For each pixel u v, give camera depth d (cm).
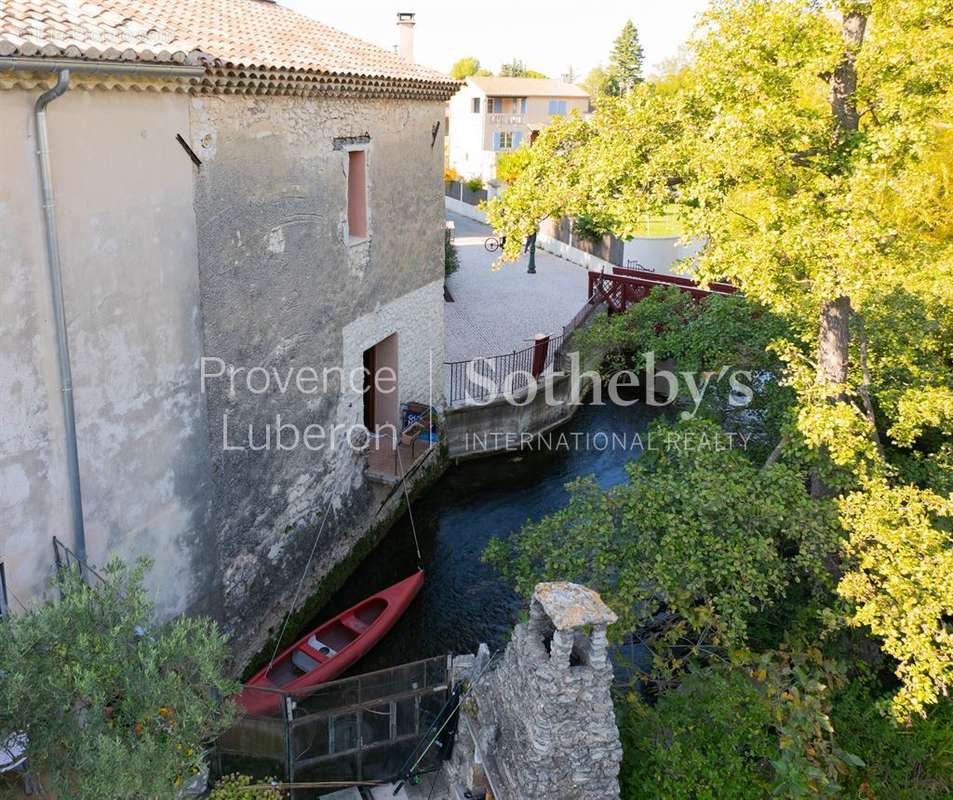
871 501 1005
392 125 1605
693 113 1113
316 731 1048
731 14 1045
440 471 2027
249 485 1291
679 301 1614
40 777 774
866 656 1158
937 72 984
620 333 1630
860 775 954
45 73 811
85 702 684
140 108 964
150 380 1047
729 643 951
